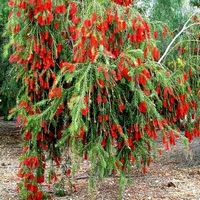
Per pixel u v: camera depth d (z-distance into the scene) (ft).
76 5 14.49
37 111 15.90
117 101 14.43
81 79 12.61
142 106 13.91
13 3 14.10
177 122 17.16
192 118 16.79
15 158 32.09
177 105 15.58
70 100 12.72
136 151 15.48
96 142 14.48
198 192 20.07
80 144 14.42
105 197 19.35
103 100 13.91
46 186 22.52
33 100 16.19
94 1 12.73
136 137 14.78
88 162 29.07
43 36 15.24
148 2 30.60
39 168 17.44
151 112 14.39
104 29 12.54
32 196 17.56
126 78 13.79
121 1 14.53
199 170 24.61
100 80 12.94
